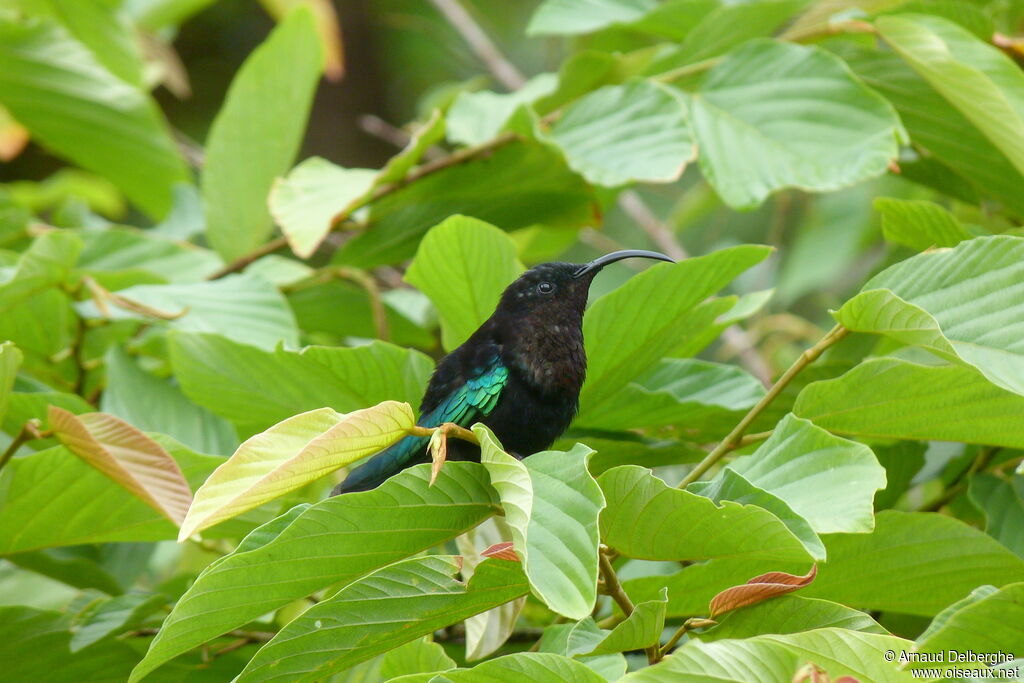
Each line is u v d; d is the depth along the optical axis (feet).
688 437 22.44
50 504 18.79
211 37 71.36
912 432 16.88
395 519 13.25
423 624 14.29
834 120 22.79
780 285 41.09
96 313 23.97
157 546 26.45
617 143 23.84
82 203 31.37
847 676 12.32
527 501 12.04
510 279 19.89
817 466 14.89
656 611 13.80
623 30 34.65
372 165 70.59
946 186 27.61
